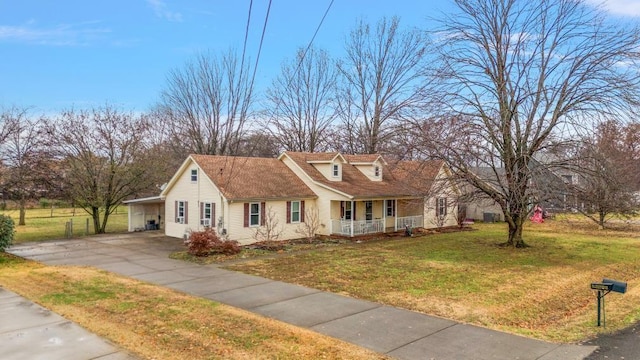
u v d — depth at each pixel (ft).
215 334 25.95
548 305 34.27
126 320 28.66
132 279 42.75
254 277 44.16
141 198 93.15
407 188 69.82
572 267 49.06
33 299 34.17
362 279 42.91
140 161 90.22
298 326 28.12
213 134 130.00
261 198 71.15
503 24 55.42
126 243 71.41
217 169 73.87
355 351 23.58
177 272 46.88
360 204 86.38
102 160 86.38
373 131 127.34
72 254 59.88
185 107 131.64
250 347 23.88
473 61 55.26
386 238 77.46
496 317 30.68
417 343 25.04
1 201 67.36
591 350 24.16
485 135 54.34
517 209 56.54
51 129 81.25
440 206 92.58
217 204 69.56
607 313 31.99
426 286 39.86
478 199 59.26
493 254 57.98
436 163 58.49
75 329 26.71
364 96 129.18
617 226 91.04
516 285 40.34
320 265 50.65
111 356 22.44
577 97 51.01
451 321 29.40
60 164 80.23
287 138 135.85
